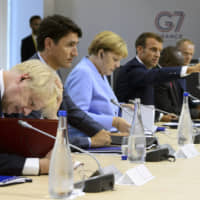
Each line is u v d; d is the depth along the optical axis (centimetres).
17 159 264
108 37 489
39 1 1101
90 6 1164
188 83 779
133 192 225
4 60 1059
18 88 256
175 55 732
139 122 313
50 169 205
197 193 224
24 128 272
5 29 1052
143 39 638
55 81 267
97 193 221
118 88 643
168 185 242
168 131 532
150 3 1164
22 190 225
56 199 205
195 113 716
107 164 304
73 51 440
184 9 1162
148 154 321
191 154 351
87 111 459
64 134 204
